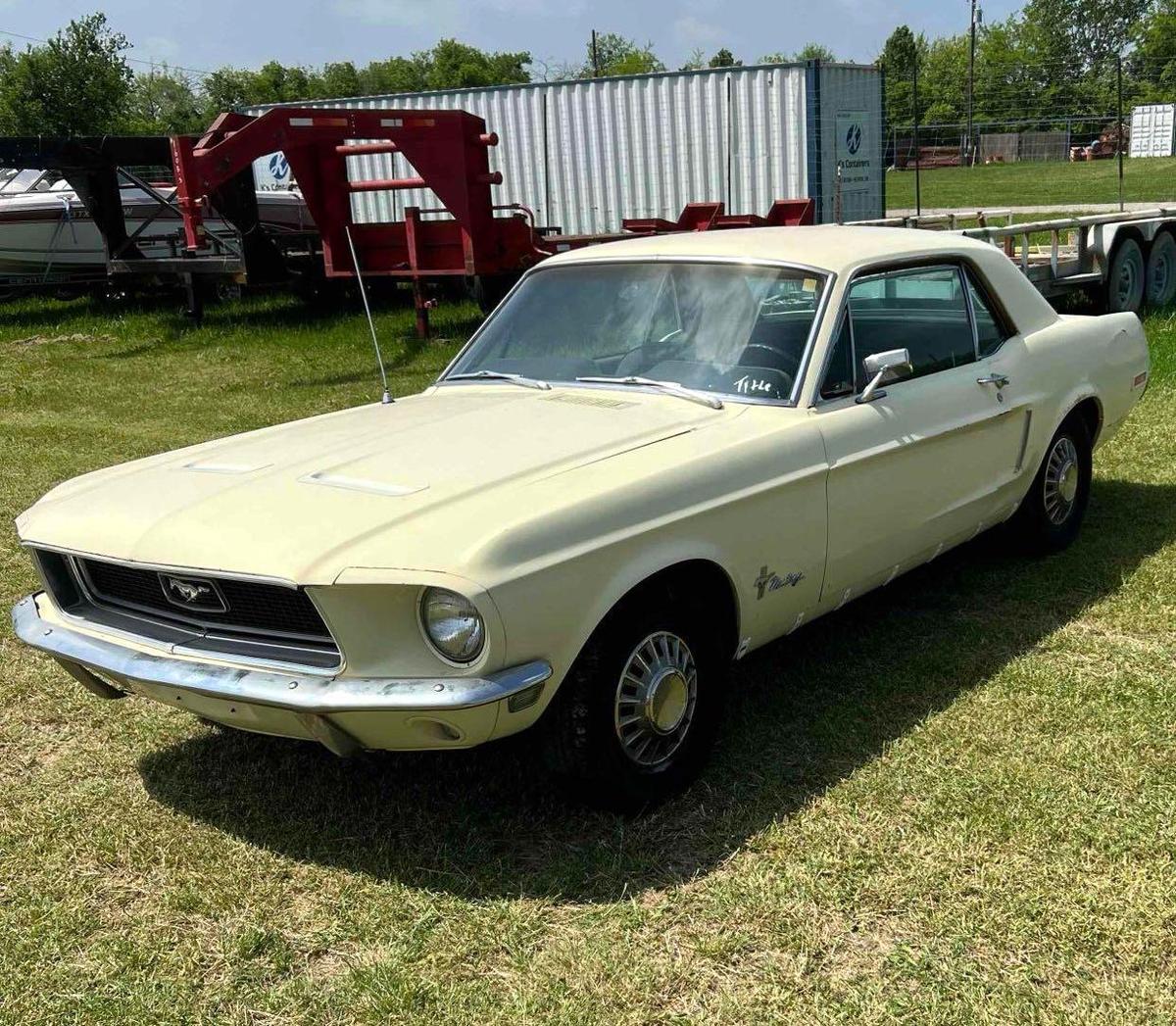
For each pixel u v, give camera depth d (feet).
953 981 9.03
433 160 43.29
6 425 34.42
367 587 9.71
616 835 11.27
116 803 12.43
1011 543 18.47
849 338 13.83
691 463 11.64
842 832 11.08
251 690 10.15
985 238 34.09
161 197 55.26
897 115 196.24
